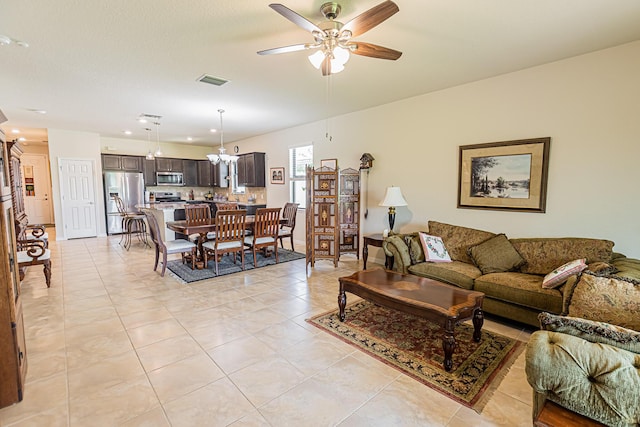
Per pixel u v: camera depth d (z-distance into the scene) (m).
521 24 2.40
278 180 7.14
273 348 2.42
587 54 2.95
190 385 1.97
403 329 2.76
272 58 3.01
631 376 1.14
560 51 2.90
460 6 2.15
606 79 2.86
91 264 4.91
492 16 2.28
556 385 1.25
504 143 3.50
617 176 2.86
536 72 3.26
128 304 3.28
